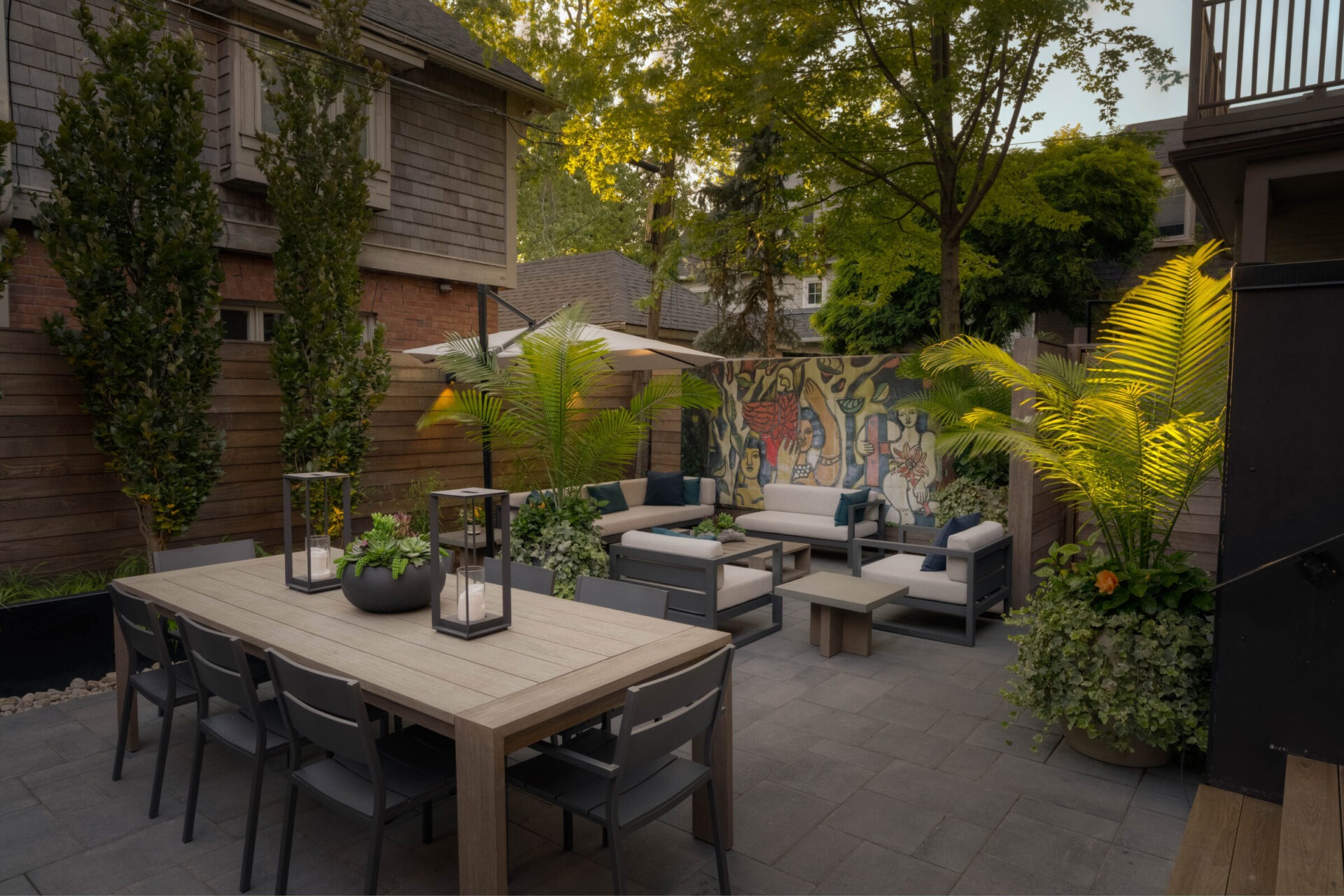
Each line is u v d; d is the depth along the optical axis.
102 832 3.17
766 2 7.66
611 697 2.60
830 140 8.77
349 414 6.40
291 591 3.70
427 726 2.38
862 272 11.08
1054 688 3.81
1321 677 3.17
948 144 8.47
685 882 2.81
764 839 3.12
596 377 6.40
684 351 7.59
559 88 9.84
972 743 4.03
